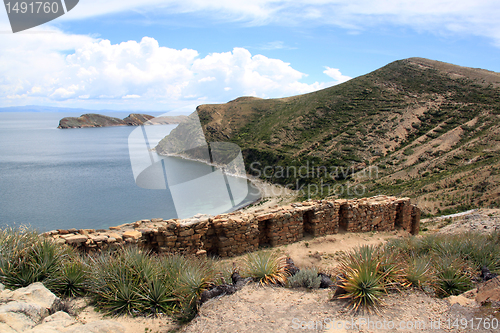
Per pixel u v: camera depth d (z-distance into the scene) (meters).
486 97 73.62
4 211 54.09
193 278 5.32
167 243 8.10
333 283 5.60
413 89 89.31
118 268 5.55
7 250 5.31
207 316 4.50
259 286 5.42
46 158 112.12
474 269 6.06
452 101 78.88
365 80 102.06
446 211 37.31
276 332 3.87
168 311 5.03
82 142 144.00
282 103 106.81
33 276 5.14
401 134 73.06
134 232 7.86
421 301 4.55
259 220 10.17
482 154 54.22
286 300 4.83
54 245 5.95
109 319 4.72
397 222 14.34
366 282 4.64
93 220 35.38
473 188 40.22
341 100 94.19
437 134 67.50
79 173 76.44
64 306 4.68
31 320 4.06
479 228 12.77
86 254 6.70
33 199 60.97
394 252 6.03
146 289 5.20
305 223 12.09
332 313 4.30
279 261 6.19
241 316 4.37
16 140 174.62
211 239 9.30
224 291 5.18
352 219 12.57
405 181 55.16
